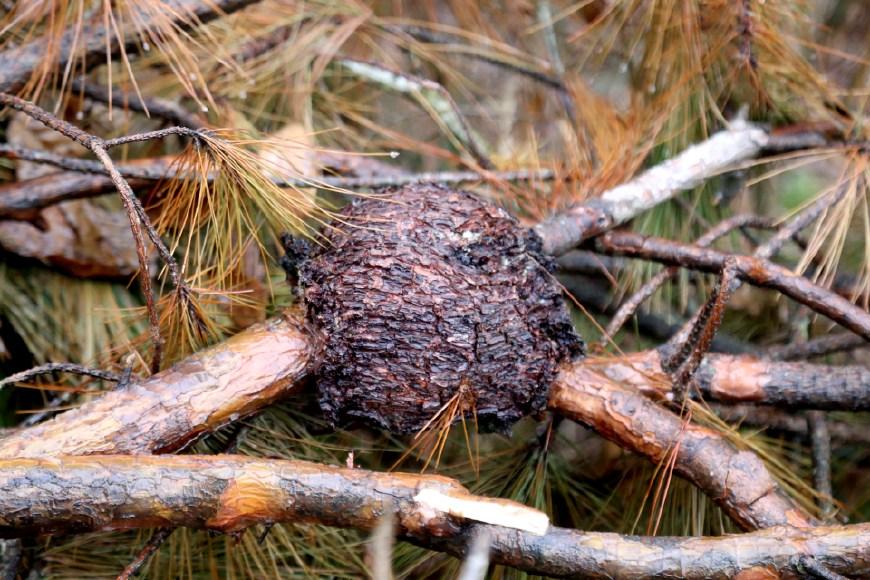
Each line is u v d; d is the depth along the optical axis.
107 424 1.09
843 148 1.28
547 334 1.15
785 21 1.33
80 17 1.20
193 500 1.06
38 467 1.05
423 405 1.12
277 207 1.14
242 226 1.24
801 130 1.34
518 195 1.30
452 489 1.07
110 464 1.06
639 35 1.34
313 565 1.22
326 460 1.20
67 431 1.08
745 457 1.12
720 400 1.19
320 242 1.15
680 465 1.13
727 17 1.29
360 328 1.11
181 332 1.15
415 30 1.49
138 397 1.10
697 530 1.17
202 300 1.15
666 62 1.35
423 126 1.62
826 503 1.22
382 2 1.52
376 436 1.29
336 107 1.38
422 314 1.11
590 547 1.07
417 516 1.07
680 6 1.31
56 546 1.21
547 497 1.22
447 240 1.13
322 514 1.07
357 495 1.07
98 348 1.26
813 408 1.19
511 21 1.57
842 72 1.54
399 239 1.13
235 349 1.12
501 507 1.06
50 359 1.26
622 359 1.18
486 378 1.12
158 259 1.30
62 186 1.25
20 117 1.30
